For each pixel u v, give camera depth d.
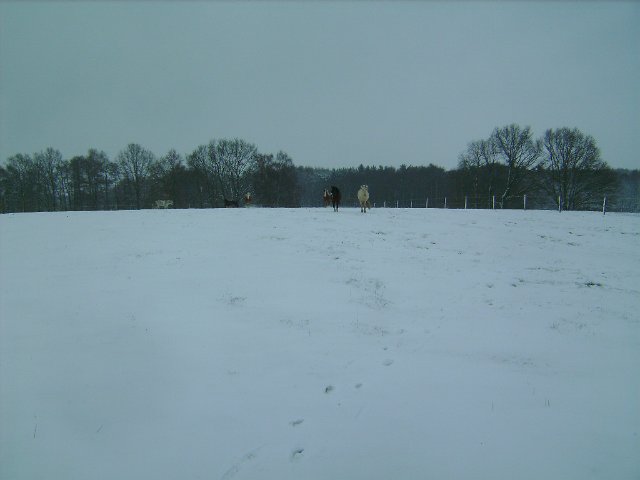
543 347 7.17
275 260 12.23
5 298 8.80
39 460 4.20
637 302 9.83
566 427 4.79
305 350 6.79
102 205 72.31
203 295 9.20
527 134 55.97
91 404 5.13
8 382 5.57
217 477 4.02
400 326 8.05
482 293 10.29
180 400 5.25
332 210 25.33
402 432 4.69
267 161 72.88
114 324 7.52
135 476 4.01
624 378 6.04
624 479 3.95
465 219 21.09
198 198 71.38
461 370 6.25
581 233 17.91
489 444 4.47
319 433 4.68
